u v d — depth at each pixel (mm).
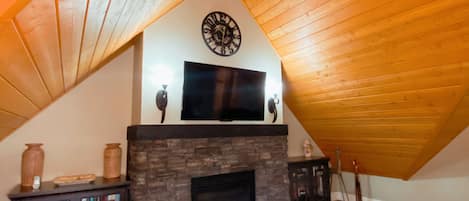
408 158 3920
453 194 3707
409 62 2828
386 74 3109
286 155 3947
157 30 3109
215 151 3311
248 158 3570
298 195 4168
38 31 656
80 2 685
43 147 2797
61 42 927
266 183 3697
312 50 3545
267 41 3959
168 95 3105
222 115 3432
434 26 2432
